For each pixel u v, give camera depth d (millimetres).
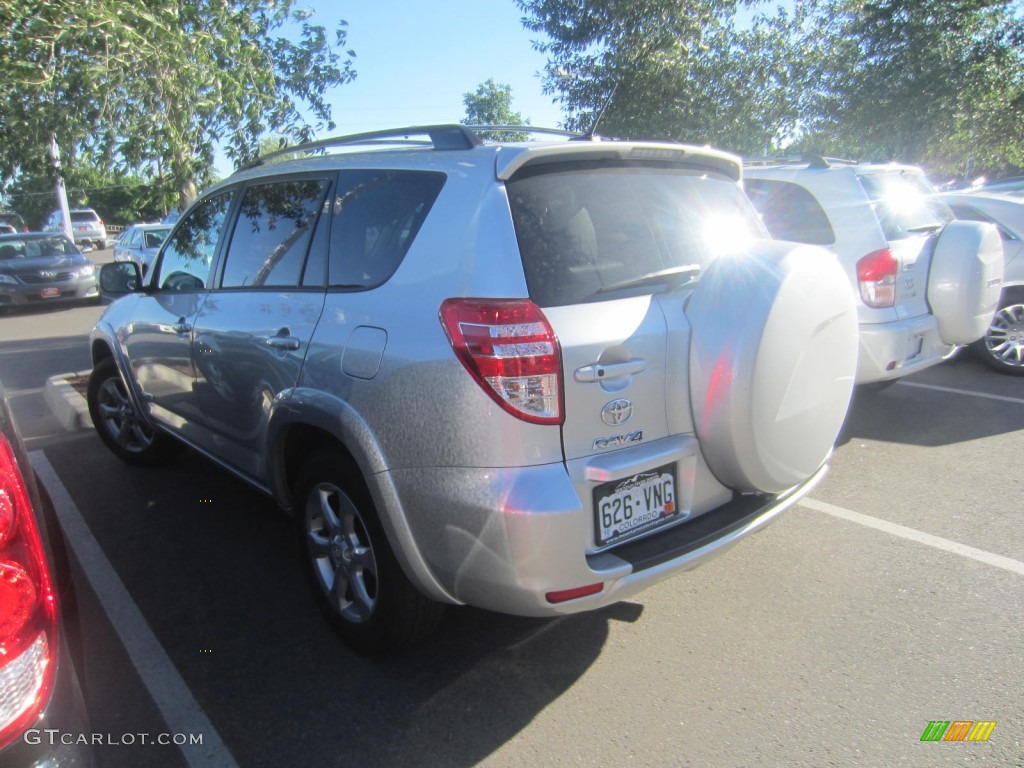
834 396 3074
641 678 3035
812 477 3309
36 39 5859
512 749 2672
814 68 12258
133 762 2645
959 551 3938
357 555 3084
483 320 2477
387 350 2725
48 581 1800
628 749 2654
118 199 52656
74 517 4625
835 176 5516
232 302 3799
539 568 2449
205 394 4086
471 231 2637
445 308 2572
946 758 2566
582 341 2520
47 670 1744
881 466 5129
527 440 2453
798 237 5598
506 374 2438
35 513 2043
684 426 2812
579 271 2664
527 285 2539
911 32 12875
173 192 7074
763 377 2721
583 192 2838
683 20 10695
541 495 2432
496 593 2541
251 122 7172
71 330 13078
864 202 5367
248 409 3662
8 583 1679
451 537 2561
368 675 3094
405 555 2729
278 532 4387
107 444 5586
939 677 2977
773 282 2760
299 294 3336
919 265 5480
